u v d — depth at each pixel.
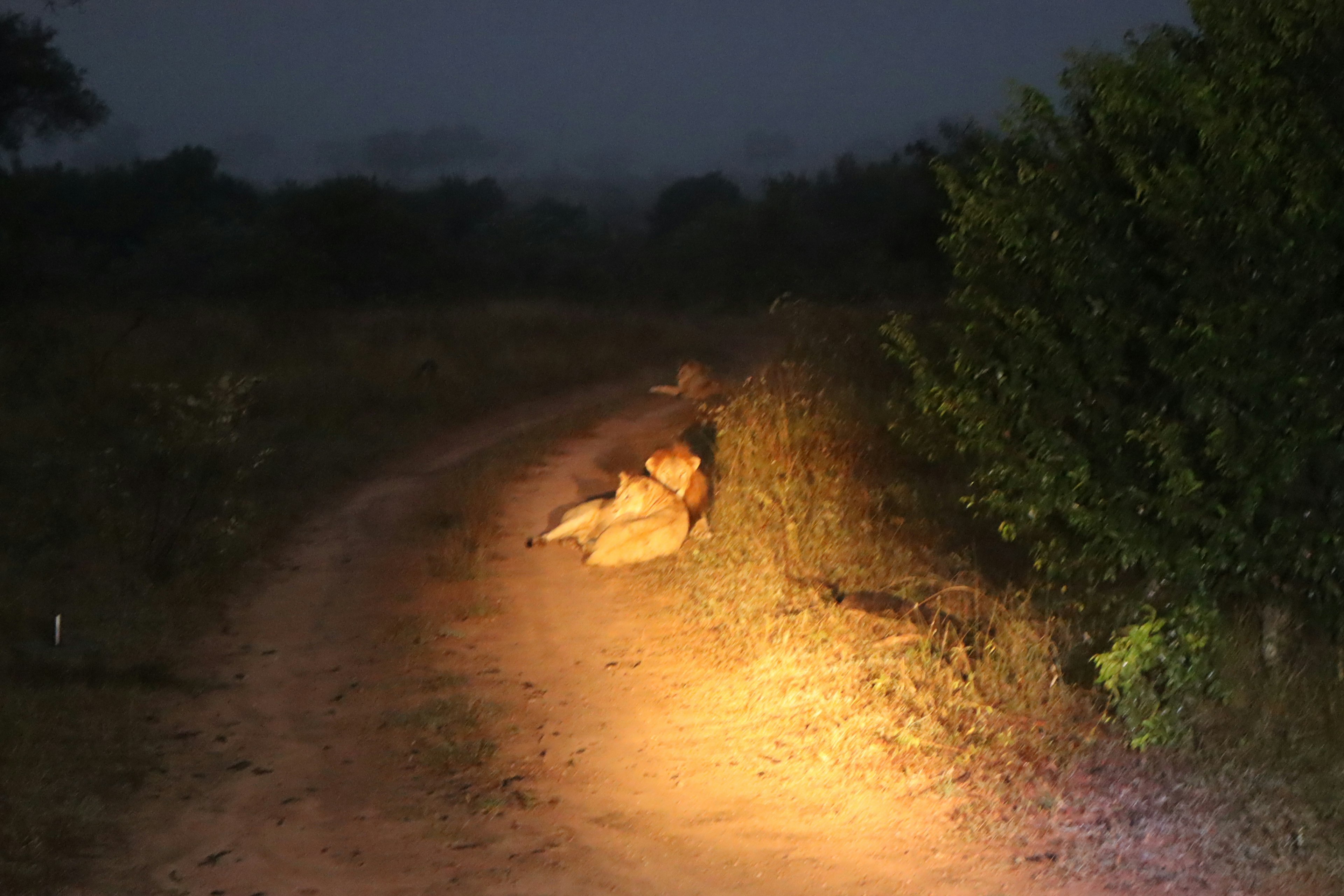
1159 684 6.72
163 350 23.17
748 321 33.00
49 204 48.59
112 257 47.09
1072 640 7.48
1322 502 6.01
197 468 13.23
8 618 9.16
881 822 6.11
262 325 28.08
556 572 11.14
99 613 9.66
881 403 12.90
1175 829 5.71
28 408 17.42
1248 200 5.88
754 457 11.31
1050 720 6.82
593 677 8.51
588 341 28.03
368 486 15.44
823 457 11.45
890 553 9.56
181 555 11.16
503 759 7.21
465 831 6.29
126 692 8.16
